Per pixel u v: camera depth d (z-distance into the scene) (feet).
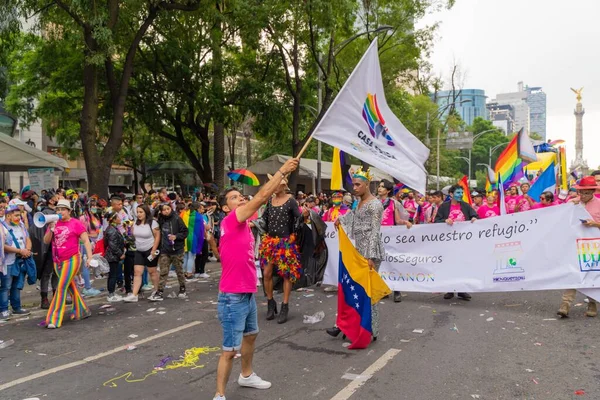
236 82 68.90
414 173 21.75
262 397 14.38
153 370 16.80
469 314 24.14
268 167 78.69
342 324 19.48
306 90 74.95
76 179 128.16
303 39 66.08
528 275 24.80
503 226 25.80
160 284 29.35
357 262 19.30
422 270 27.84
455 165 267.18
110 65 49.60
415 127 156.35
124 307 27.35
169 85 63.05
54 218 23.80
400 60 97.55
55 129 85.76
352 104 20.33
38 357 18.48
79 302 24.53
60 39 55.98
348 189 38.32
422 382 15.37
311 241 23.68
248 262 13.78
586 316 23.20
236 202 14.62
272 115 68.90
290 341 20.08
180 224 29.68
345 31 69.62
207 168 72.02
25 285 34.09
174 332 21.76
